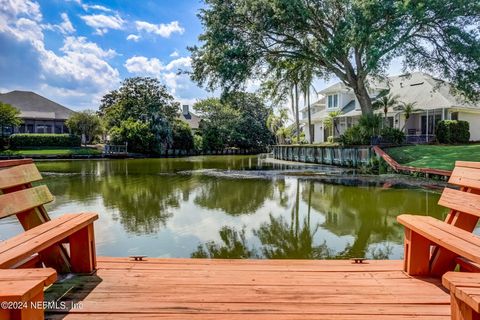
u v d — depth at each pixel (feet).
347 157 53.67
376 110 69.46
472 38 45.91
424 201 22.75
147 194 26.96
